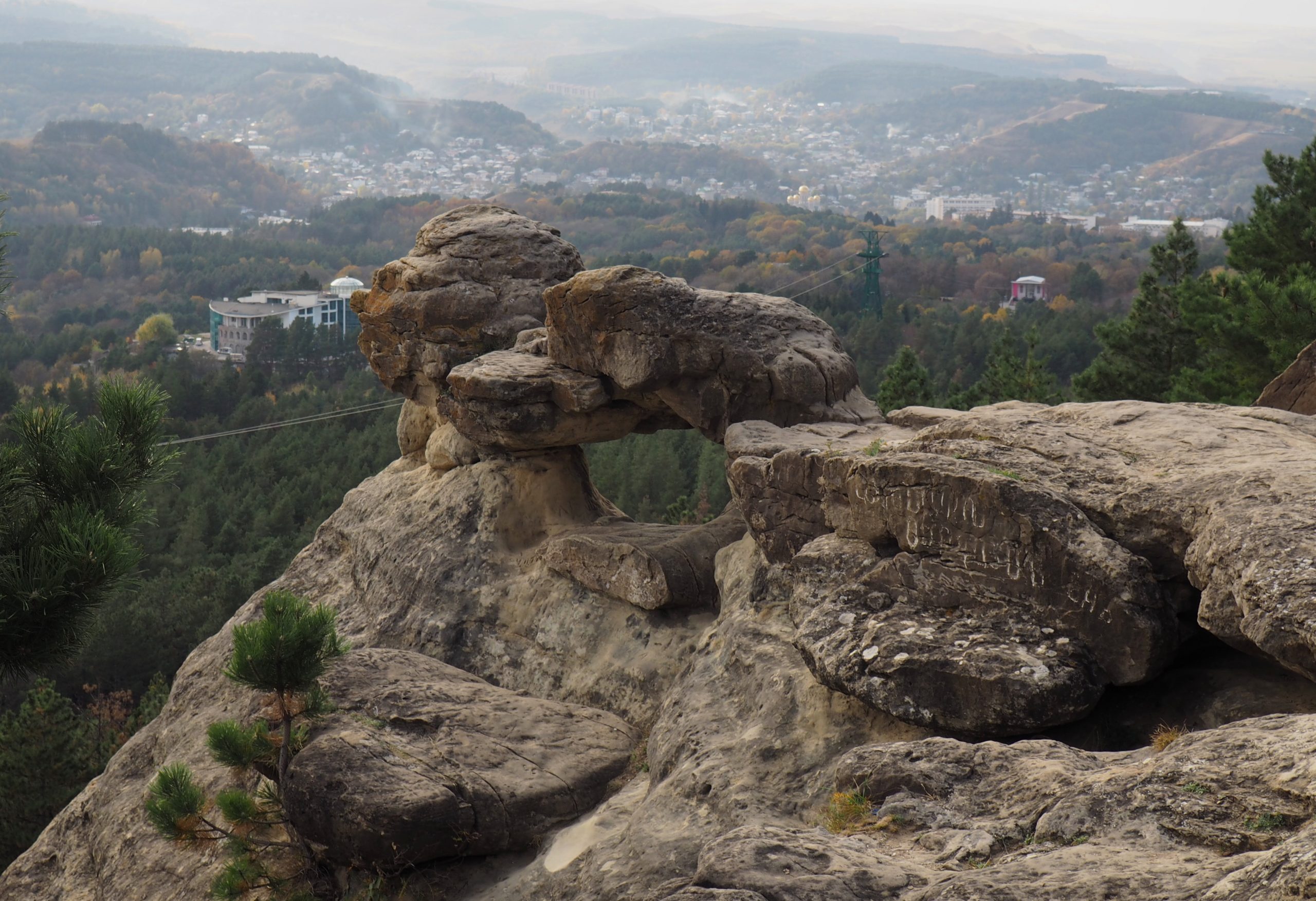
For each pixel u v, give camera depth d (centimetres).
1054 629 925
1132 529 928
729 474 1295
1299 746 608
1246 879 486
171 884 1301
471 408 1539
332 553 1838
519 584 1538
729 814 930
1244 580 777
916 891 599
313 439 9919
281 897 1142
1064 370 10419
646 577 1400
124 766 1606
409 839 1055
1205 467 952
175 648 5641
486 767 1143
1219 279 2406
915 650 936
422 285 1764
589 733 1234
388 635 1584
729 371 1430
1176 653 905
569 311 1486
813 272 16188
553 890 984
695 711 1107
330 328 15175
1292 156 2409
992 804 715
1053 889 542
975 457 1034
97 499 1003
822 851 667
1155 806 609
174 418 10750
